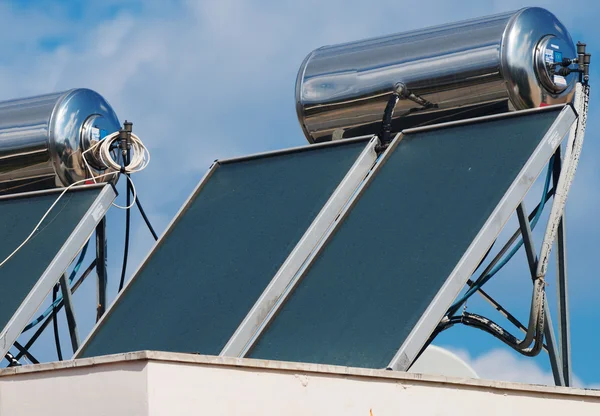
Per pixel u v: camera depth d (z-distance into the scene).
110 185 22.45
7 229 22.34
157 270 19.64
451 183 18.69
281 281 18.14
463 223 17.83
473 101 21.83
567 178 20.30
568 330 20.66
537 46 21.31
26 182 25.69
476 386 16.72
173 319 18.30
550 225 19.86
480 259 17.31
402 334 16.61
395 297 17.22
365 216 18.95
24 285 20.59
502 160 18.58
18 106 25.66
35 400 16.09
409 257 17.75
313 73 23.48
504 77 21.30
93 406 15.47
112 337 18.56
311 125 23.61
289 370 15.68
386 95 22.50
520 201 17.94
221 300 18.27
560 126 18.77
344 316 17.30
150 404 14.84
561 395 17.30
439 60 21.97
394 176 19.47
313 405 15.76
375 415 16.05
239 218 19.97
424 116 22.47
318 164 20.34
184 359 15.12
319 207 19.20
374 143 20.08
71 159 25.14
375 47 23.00
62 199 22.69
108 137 25.08
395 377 16.22
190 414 15.05
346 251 18.47
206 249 19.59
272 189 20.28
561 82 21.38
